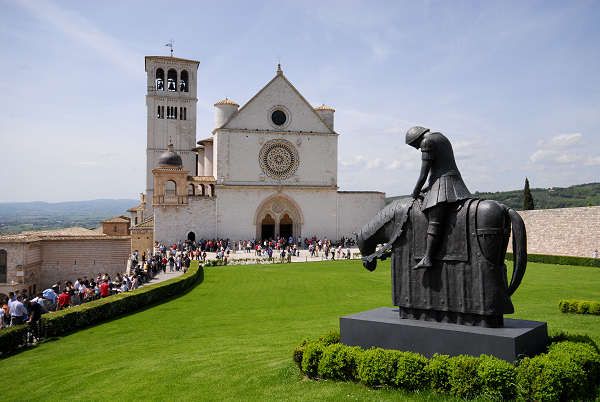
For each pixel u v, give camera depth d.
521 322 12.02
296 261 56.75
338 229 76.19
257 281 39.53
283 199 74.25
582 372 9.54
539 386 9.30
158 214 68.62
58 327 23.28
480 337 10.69
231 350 16.47
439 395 10.18
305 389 11.38
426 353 11.48
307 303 28.44
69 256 60.91
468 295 11.52
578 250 52.59
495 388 9.68
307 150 75.12
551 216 57.28
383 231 13.42
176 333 21.84
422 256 12.24
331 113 79.12
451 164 12.15
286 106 74.38
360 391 10.84
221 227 70.94
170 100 87.44
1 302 53.69
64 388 14.02
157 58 86.69
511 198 182.62
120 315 27.75
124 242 63.47
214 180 74.38
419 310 12.39
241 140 72.44
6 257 54.56
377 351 11.21
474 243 11.43
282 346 16.53
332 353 11.74
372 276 41.59
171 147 72.31
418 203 12.49
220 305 29.20
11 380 16.03
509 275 39.44
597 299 26.38
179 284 35.03
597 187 180.25
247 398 11.21
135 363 15.92
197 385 12.62
